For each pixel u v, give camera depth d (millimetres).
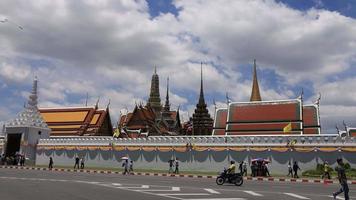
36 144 65875
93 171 49156
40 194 18469
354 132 54094
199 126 107250
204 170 51531
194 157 52500
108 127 77500
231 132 59875
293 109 57594
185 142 53594
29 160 64125
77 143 61656
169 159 53906
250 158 49500
